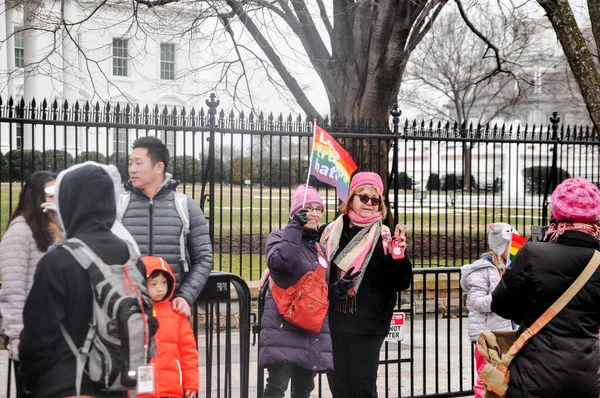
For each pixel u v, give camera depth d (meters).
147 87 36.94
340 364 5.48
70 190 3.31
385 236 5.41
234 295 8.91
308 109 13.78
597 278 4.12
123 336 3.19
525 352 4.23
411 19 13.05
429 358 8.42
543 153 31.70
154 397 4.12
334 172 5.65
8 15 22.69
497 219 20.12
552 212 4.33
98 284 3.19
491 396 4.48
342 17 13.59
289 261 5.00
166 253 4.82
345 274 5.32
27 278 4.17
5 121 6.88
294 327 5.14
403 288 5.37
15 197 15.95
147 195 4.89
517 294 4.24
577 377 4.10
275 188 22.56
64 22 13.37
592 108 8.76
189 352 4.38
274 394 5.22
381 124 10.30
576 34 8.80
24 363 3.19
